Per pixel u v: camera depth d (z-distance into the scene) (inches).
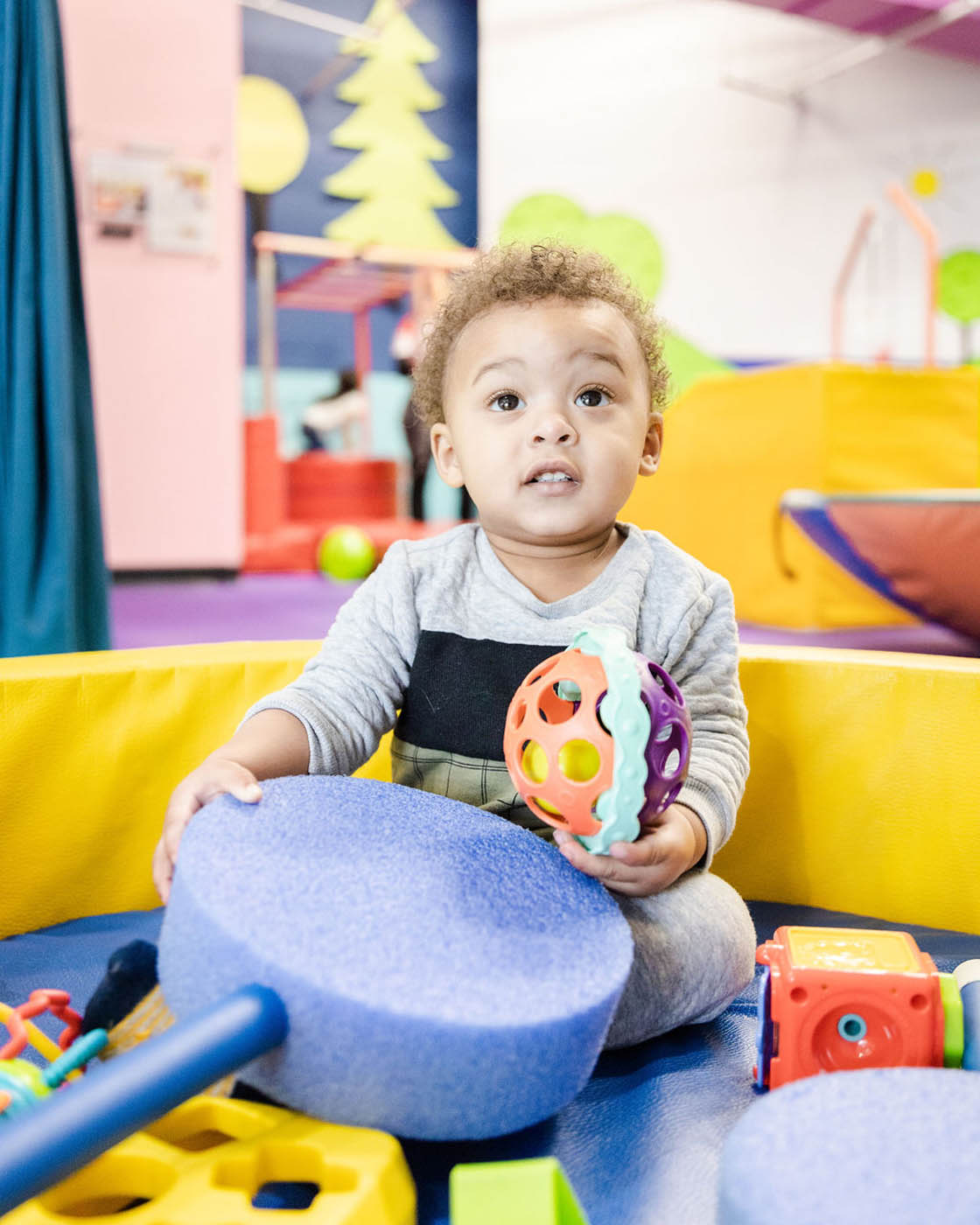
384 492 200.7
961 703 38.2
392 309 207.0
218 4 171.8
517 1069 20.6
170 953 22.6
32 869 37.3
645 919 28.2
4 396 76.6
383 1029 20.0
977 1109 20.1
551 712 28.2
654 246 215.9
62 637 76.6
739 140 214.1
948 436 118.1
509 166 212.8
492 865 25.4
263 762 29.8
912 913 39.2
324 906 22.3
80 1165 16.4
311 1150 20.6
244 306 198.8
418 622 34.9
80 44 165.0
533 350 32.1
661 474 145.6
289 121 198.8
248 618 134.7
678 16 211.2
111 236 168.7
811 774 40.1
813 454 115.0
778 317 218.1
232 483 178.7
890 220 215.9
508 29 210.4
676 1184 22.9
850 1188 17.9
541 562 35.0
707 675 34.7
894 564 106.0
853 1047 25.1
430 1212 21.7
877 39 202.4
